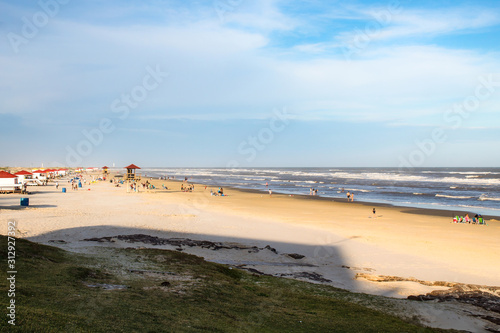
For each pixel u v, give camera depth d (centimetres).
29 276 1187
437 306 1438
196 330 945
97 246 2131
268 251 2383
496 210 4909
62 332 767
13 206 3972
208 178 15275
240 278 1714
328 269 2094
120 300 1085
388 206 5322
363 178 14638
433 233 3169
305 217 4078
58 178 11519
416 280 1875
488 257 2355
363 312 1312
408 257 2352
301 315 1219
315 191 7600
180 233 2889
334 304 1390
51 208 3944
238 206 5075
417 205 5481
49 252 1591
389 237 2970
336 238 2908
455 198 6600
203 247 2423
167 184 10438
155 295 1203
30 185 8006
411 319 1284
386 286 1769
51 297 1010
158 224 3219
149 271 1556
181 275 1542
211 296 1296
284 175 18850
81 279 1278
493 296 1575
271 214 4284
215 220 3634
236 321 1085
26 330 730
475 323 1268
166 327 930
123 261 1705
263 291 1494
